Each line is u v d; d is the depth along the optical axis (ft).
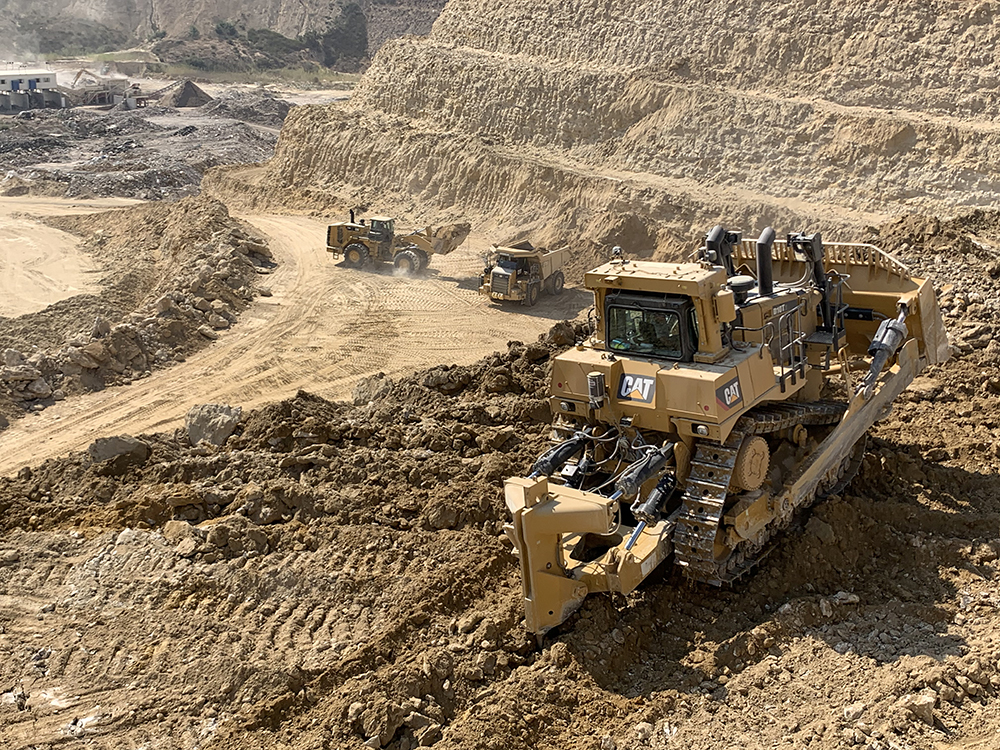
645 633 28.91
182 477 38.06
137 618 29.96
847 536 32.45
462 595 31.14
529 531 26.20
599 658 27.76
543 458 28.58
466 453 39.96
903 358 36.24
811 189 106.32
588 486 30.73
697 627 29.27
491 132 140.46
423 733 25.00
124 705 26.30
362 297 91.35
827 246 38.75
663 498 28.07
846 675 26.23
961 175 97.76
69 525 35.40
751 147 112.88
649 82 126.11
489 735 24.73
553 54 147.84
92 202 154.40
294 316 85.61
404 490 36.68
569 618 29.04
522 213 120.37
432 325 82.38
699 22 131.44
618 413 29.07
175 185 174.50
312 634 29.48
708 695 26.30
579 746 24.90
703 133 116.88
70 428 61.26
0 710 26.11
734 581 30.89
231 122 250.57
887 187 101.45
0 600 30.78
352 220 106.73
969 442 40.73
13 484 38.34
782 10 124.57
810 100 115.34
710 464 28.22
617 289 29.17
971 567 31.35
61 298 89.56
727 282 30.60
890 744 23.27
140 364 71.82
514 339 78.23
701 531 27.76
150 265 102.42
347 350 76.07
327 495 35.78
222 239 102.83
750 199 106.11
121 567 32.35
